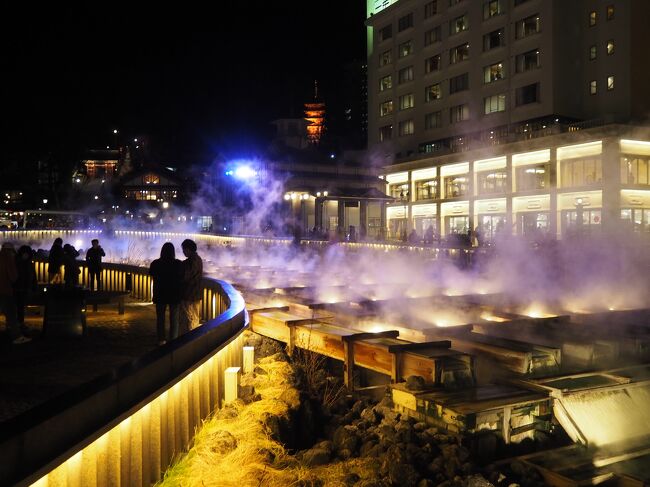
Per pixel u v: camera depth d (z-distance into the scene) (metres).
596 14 47.94
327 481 6.09
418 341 10.39
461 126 58.19
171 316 9.59
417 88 64.00
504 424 7.52
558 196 44.41
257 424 6.32
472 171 52.59
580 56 49.25
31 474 3.10
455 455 6.86
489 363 9.39
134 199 75.81
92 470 3.85
